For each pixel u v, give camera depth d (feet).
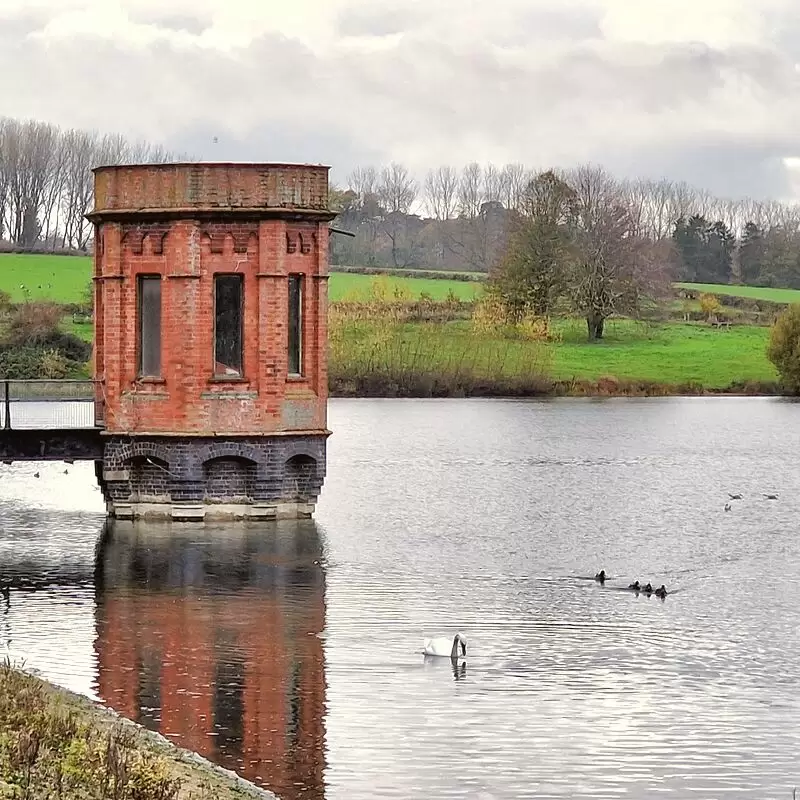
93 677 207.51
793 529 377.71
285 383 329.72
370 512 390.01
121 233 328.90
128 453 329.52
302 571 288.71
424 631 241.14
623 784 172.45
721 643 239.09
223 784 161.89
